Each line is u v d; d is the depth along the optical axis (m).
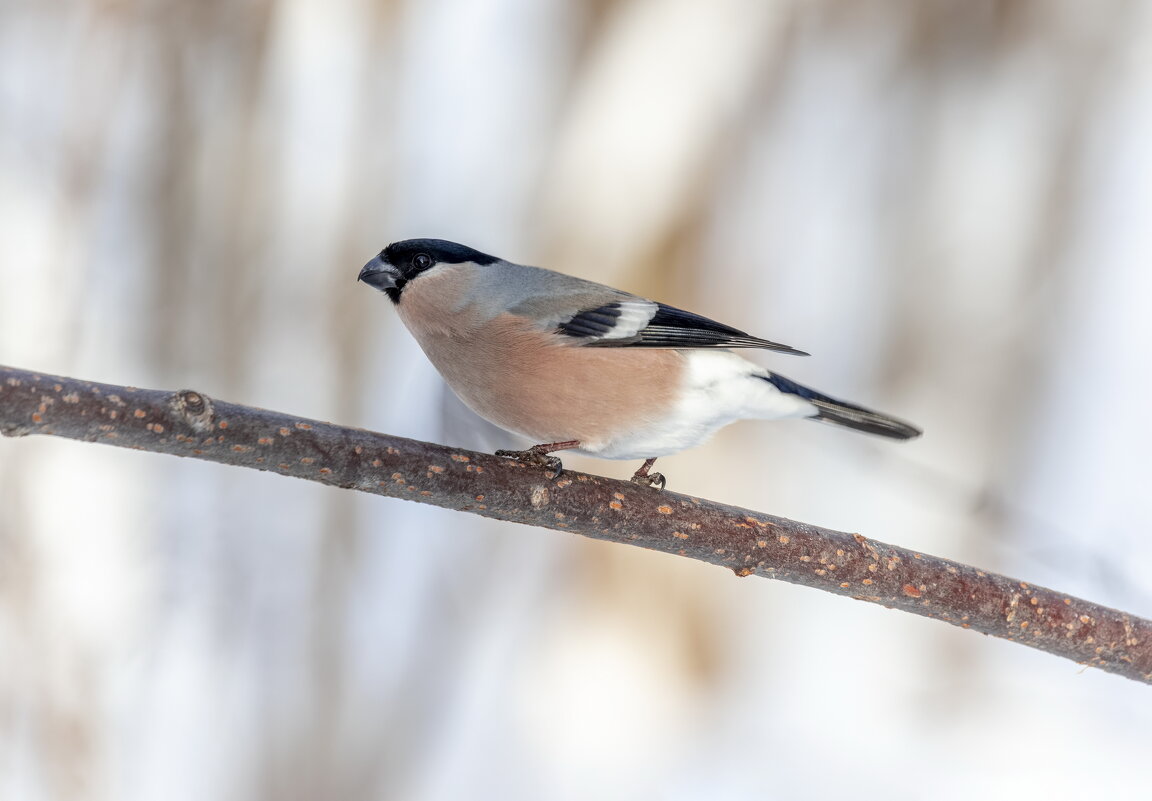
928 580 6.43
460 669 12.24
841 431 12.45
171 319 13.02
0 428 4.91
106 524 11.93
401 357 13.21
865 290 13.39
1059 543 11.19
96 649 11.45
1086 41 14.05
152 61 13.25
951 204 13.70
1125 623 6.59
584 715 11.87
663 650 12.01
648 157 12.76
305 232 13.45
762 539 6.34
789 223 13.29
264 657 12.05
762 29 13.19
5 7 13.10
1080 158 13.90
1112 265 13.84
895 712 11.84
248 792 11.55
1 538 11.50
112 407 5.08
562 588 12.37
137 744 11.38
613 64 13.11
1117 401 13.30
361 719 12.00
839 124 13.65
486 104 13.65
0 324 12.52
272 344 13.27
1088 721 11.47
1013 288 13.58
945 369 13.31
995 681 11.98
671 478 12.30
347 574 12.50
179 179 13.19
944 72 13.89
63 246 12.80
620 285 12.54
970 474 12.98
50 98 13.12
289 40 13.61
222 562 12.21
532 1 13.73
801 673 12.18
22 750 11.03
